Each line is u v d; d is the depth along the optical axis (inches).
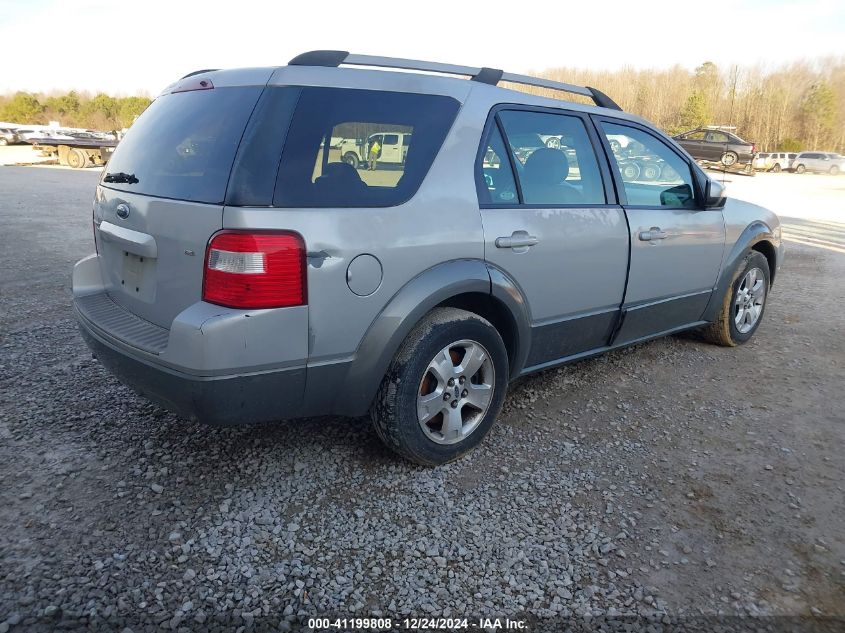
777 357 192.1
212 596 87.9
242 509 106.9
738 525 108.2
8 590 86.6
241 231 93.0
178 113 113.8
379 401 113.1
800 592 92.9
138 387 105.3
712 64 2957.7
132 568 92.2
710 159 1179.9
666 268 162.7
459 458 126.1
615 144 153.1
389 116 110.2
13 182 738.2
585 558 98.7
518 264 126.0
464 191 117.4
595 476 122.0
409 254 108.5
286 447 127.3
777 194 869.8
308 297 98.0
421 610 87.4
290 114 100.7
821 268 344.2
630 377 172.4
